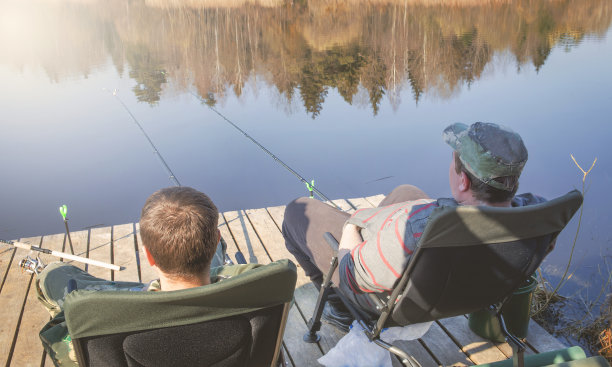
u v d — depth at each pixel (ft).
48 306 6.45
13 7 122.01
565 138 24.30
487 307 6.23
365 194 18.75
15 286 9.83
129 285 6.57
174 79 50.49
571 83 40.75
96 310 3.73
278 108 36.42
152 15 104.63
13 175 21.16
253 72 56.44
